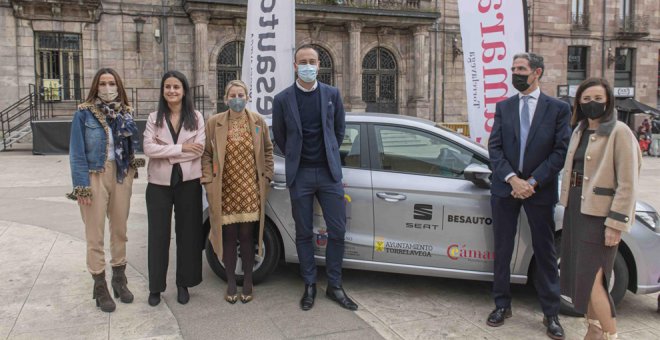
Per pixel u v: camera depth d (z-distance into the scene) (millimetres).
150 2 20094
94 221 4191
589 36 26812
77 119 4090
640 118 27312
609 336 3346
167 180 4281
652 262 4141
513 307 4465
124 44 19969
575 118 3469
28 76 19062
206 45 20125
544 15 25953
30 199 9453
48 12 19047
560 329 3859
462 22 6582
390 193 4516
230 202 4387
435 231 4449
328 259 4477
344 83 22828
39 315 4176
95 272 4258
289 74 7164
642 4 27734
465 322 4148
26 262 5570
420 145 4605
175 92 4250
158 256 4363
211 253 4961
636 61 28016
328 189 4355
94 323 4039
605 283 3320
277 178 4777
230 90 4312
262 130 4496
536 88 3969
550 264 3920
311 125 4332
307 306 4340
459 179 4461
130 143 4359
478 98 6578
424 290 4855
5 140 18062
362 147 4691
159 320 4109
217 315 4223
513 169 3955
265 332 3908
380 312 4328
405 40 23734
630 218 3127
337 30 22562
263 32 7164
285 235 4789
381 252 4578
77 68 19766
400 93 23906
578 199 3406
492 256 4344
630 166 3115
